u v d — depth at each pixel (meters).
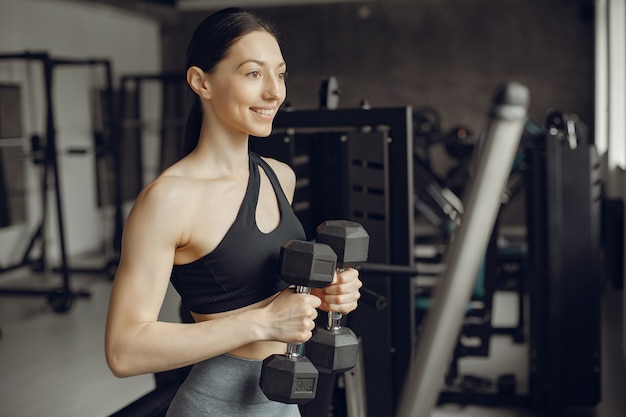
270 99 1.33
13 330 5.76
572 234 3.84
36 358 5.01
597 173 3.86
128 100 10.53
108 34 10.29
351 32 11.42
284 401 1.30
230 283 1.36
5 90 8.04
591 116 10.88
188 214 1.32
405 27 11.24
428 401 0.48
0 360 4.97
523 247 5.34
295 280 1.26
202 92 1.36
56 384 4.48
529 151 3.95
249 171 1.42
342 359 1.36
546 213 3.80
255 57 1.31
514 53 10.99
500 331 5.46
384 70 11.35
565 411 3.89
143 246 1.29
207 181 1.35
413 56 11.26
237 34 1.31
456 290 0.47
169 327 1.28
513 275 5.27
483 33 11.03
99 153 7.77
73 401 4.19
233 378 1.39
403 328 2.78
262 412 1.41
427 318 0.49
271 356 1.31
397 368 2.79
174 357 1.27
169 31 11.92
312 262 1.24
